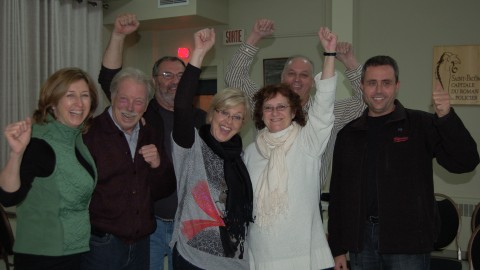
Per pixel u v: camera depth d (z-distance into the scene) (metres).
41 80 4.30
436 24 4.34
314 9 4.78
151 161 1.96
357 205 2.13
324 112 1.90
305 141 1.96
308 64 2.61
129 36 5.50
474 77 4.24
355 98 2.52
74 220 1.75
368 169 2.15
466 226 4.28
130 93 1.91
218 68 5.21
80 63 4.70
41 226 1.69
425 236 2.04
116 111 1.93
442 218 3.45
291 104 1.99
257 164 2.03
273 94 1.99
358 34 4.59
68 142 1.76
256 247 1.93
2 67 3.94
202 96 5.38
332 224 2.27
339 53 2.60
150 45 5.56
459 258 3.41
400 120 2.11
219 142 1.96
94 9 4.80
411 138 2.09
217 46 5.23
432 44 4.37
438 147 2.06
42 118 1.74
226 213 1.90
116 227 1.90
